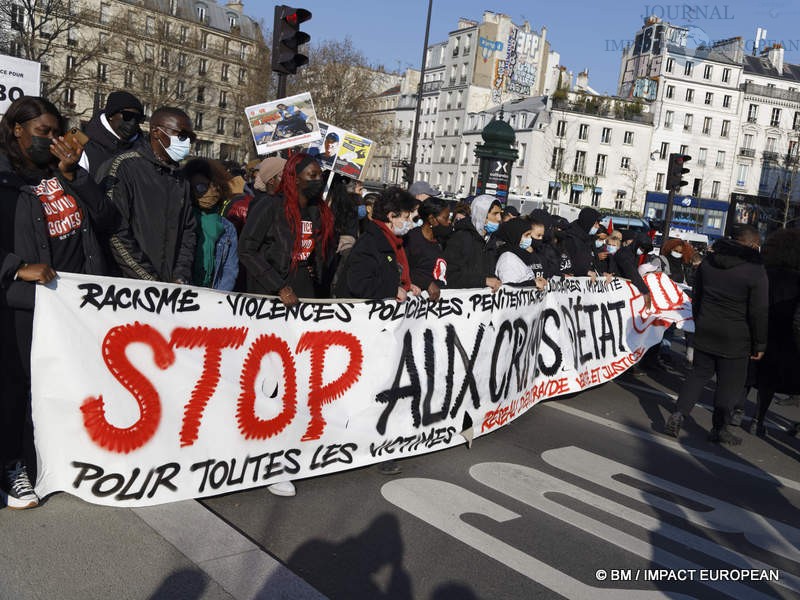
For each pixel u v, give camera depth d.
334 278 5.61
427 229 5.75
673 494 4.91
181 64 55.50
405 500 4.29
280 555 3.49
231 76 72.44
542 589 3.44
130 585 2.97
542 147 59.38
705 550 4.07
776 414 7.83
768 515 4.73
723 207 63.50
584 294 7.42
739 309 5.98
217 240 4.71
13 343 3.40
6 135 3.45
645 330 8.43
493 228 7.02
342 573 3.39
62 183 3.59
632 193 61.00
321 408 4.35
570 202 60.34
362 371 4.56
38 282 3.23
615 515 4.42
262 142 6.11
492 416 5.76
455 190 69.81
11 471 3.48
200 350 3.74
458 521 4.07
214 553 3.29
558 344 7.01
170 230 4.12
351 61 46.91
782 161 64.88
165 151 4.14
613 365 7.98
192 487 3.79
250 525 3.76
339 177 6.70
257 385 4.00
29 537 3.24
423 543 3.76
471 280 6.14
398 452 4.89
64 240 3.58
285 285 4.13
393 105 84.31
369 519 3.98
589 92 67.69
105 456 3.47
